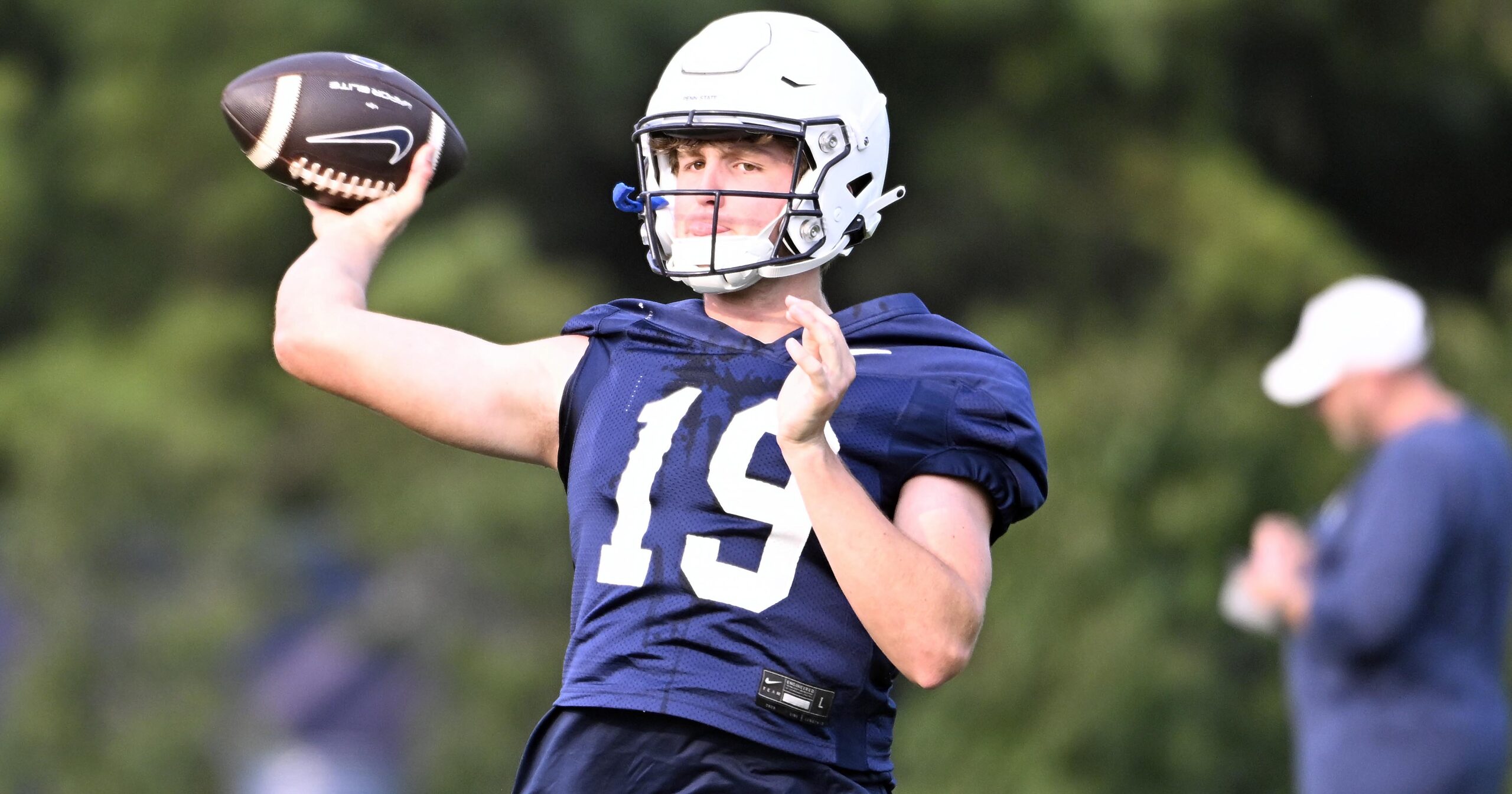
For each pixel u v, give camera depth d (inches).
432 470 1790.1
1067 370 1843.0
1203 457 1590.8
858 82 439.5
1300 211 2038.6
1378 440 772.0
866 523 382.3
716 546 406.9
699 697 401.7
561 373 440.1
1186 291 1915.6
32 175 1999.3
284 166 463.8
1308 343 792.9
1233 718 1454.2
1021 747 1489.9
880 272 2177.7
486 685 1675.7
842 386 376.8
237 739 1658.5
